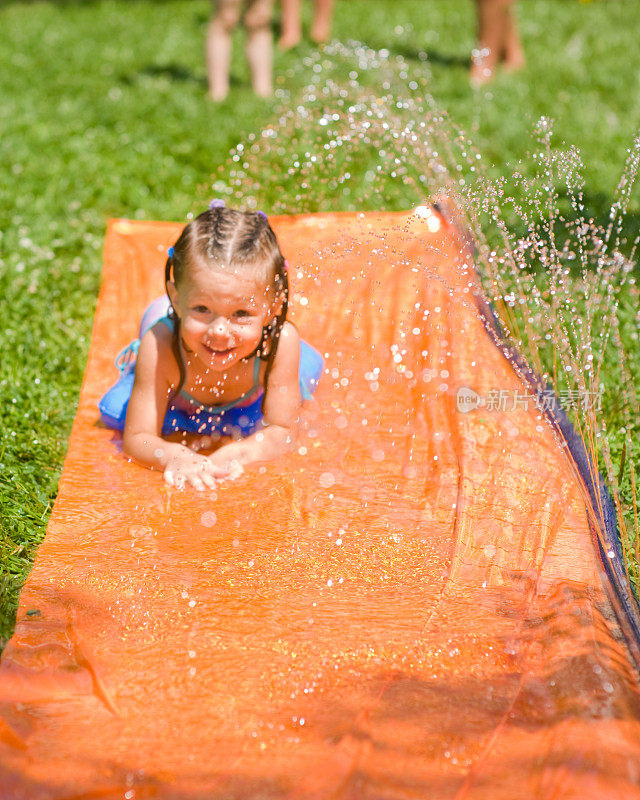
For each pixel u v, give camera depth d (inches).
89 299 188.2
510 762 77.6
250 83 370.3
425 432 138.3
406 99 272.4
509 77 370.9
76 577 104.1
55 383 154.2
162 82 373.7
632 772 74.7
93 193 249.3
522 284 173.0
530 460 129.7
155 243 189.9
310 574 105.7
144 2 583.8
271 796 73.9
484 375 150.9
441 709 84.7
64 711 84.2
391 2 562.6
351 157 252.7
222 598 100.8
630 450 133.7
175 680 88.4
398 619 97.8
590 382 145.7
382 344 159.8
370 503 120.8
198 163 270.2
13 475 126.6
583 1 570.3
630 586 106.7
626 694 85.0
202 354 119.8
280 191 235.9
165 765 77.5
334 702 85.7
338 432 137.8
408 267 177.3
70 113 327.0
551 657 90.5
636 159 168.9
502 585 104.3
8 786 74.7
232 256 114.3
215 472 125.2
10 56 429.4
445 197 193.3
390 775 76.3
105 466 128.7
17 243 213.0
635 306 175.3
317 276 175.5
